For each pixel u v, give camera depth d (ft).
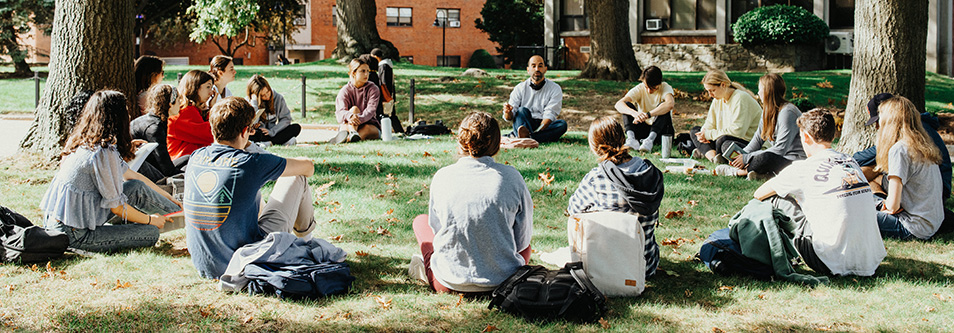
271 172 13.30
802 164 14.62
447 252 12.57
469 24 156.76
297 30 134.21
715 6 80.28
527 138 31.35
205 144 20.94
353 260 15.10
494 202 12.25
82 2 24.45
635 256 12.87
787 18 71.72
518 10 115.55
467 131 12.46
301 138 37.40
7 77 82.64
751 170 23.67
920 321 12.01
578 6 87.56
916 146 16.28
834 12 76.74
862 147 26.71
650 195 13.06
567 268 12.23
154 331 11.05
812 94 51.80
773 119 23.63
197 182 13.01
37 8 84.23
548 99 33.04
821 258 14.30
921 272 14.70
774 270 14.10
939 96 54.60
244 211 13.03
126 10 25.29
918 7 25.98
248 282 12.78
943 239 16.96
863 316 12.20
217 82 27.17
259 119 30.48
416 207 19.66
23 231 13.91
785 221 14.34
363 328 11.31
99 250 14.97
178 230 17.28
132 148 15.48
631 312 12.18
